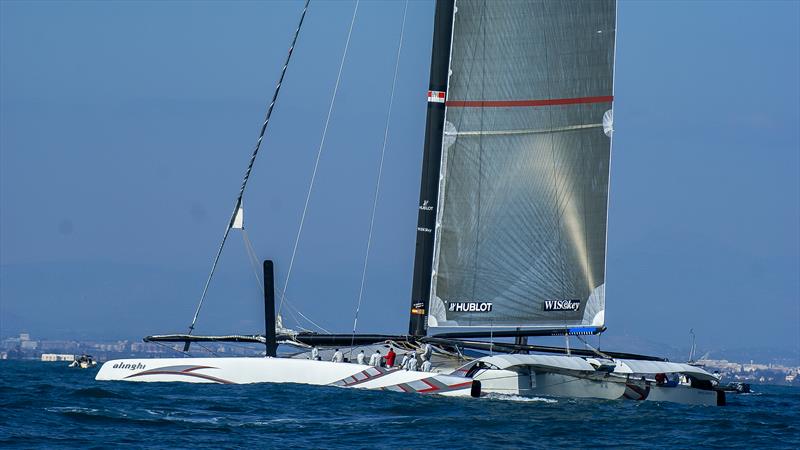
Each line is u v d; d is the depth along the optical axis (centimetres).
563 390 11525
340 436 8875
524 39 12519
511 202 12531
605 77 12531
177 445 8219
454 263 12519
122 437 8494
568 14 12531
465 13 12494
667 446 9131
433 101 12506
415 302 12544
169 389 11431
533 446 8825
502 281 12544
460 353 12488
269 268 12238
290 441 8556
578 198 12544
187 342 12581
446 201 12519
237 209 13025
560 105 12531
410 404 10594
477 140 12519
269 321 12200
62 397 10681
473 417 9975
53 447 8006
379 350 12250
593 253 12544
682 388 12156
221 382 11862
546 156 12531
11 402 10156
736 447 9225
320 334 12519
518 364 11075
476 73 12506
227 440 8506
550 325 12531
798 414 12625
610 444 9094
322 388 11462
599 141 12556
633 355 12450
